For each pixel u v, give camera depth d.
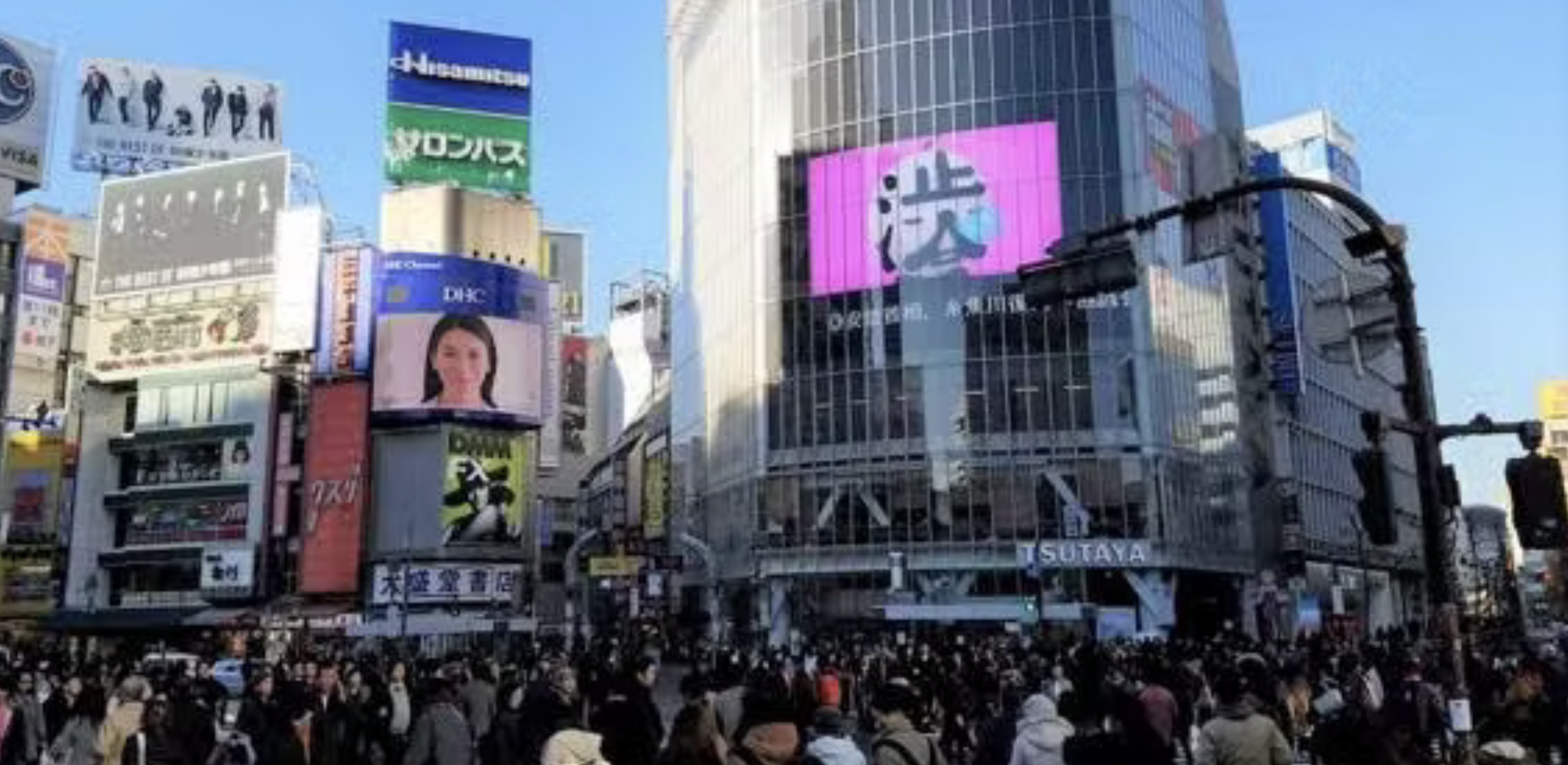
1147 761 7.00
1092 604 50.41
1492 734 12.24
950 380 58.31
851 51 62.97
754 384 63.25
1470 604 67.12
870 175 61.53
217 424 74.75
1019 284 10.84
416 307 71.12
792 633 53.09
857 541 58.38
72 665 30.36
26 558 76.94
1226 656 21.91
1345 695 13.60
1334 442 83.19
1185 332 61.03
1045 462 56.72
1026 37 60.16
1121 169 58.56
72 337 93.69
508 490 71.75
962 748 20.02
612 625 70.75
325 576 69.25
